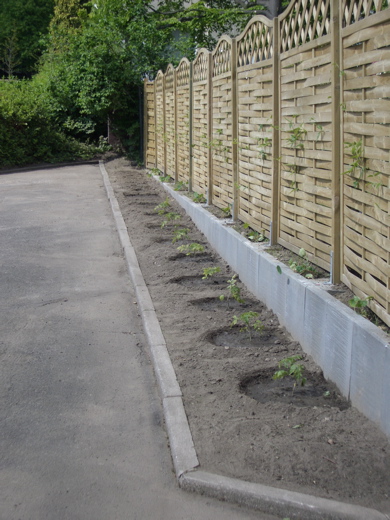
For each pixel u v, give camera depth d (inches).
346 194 193.6
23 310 252.4
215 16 832.9
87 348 213.6
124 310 254.7
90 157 871.7
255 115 293.7
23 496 131.0
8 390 180.5
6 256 342.6
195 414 159.8
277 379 185.0
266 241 281.9
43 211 485.4
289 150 249.1
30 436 155.2
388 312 161.3
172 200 499.2
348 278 194.4
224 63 353.7
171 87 564.4
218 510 127.3
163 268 305.6
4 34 1507.1
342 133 193.9
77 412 168.2
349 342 166.9
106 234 401.4
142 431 159.0
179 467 136.6
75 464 143.2
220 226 326.6
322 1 209.5
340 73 190.7
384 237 162.9
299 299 207.9
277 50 256.8
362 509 121.7
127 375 192.9
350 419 156.8
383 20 159.2
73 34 905.5
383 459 137.4
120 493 132.6
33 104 824.9
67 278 300.2
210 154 396.8
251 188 305.4
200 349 204.2
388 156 159.2
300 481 130.6
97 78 844.6
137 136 879.1
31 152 823.1
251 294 265.9
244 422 154.9
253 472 134.0
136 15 874.1
